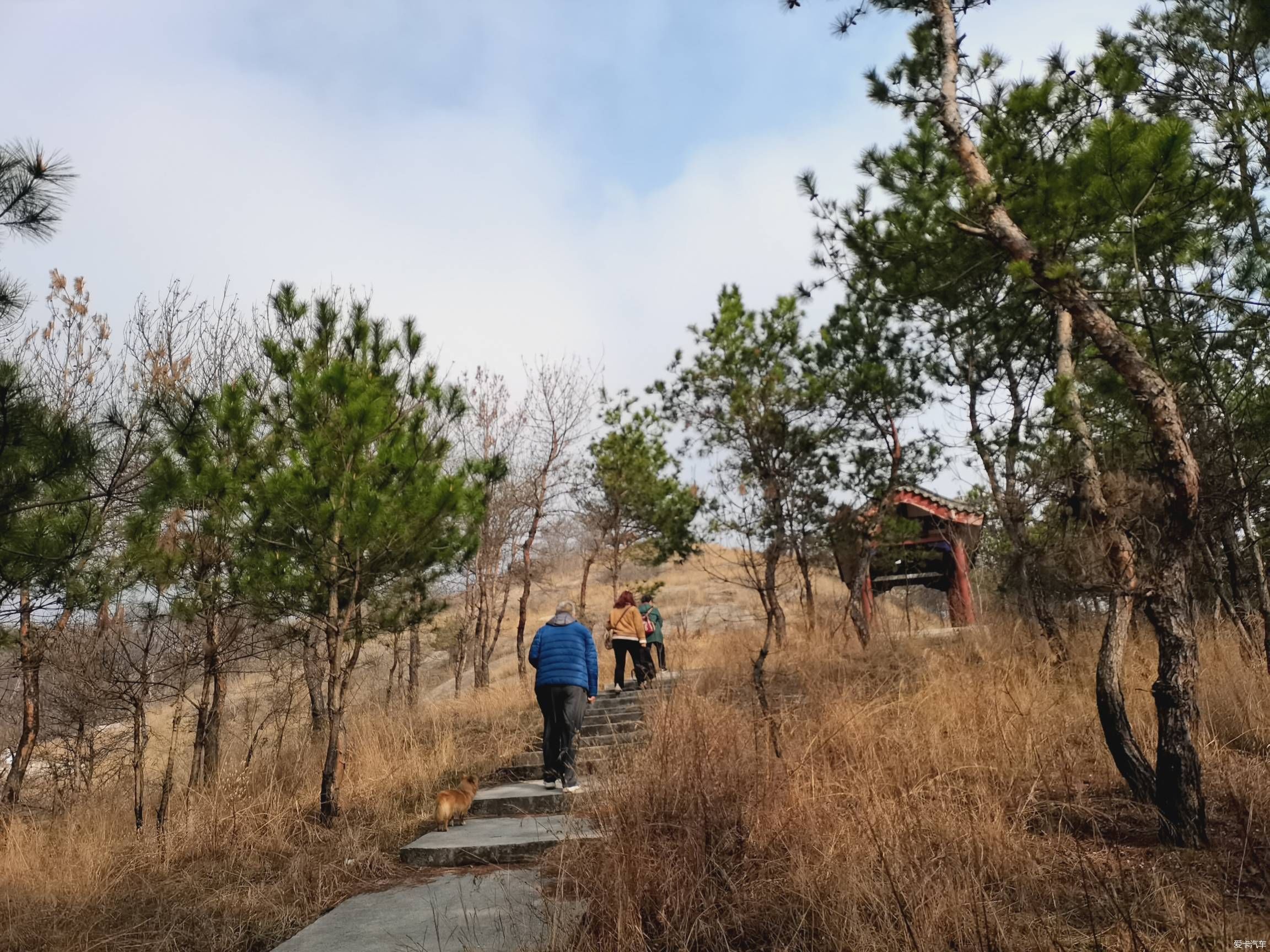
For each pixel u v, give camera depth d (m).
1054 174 5.05
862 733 5.79
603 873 3.82
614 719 9.28
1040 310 8.14
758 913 3.60
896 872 3.57
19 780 8.65
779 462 13.09
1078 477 5.93
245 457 7.03
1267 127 5.77
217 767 8.41
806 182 6.48
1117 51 5.73
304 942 3.90
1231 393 6.80
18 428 4.88
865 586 15.09
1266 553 7.96
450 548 8.05
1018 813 4.36
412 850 5.37
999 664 8.22
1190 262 6.04
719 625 20.89
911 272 6.36
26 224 5.01
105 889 5.13
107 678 7.17
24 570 5.74
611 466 17.20
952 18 6.04
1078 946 3.05
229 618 7.86
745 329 13.72
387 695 13.16
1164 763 4.23
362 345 7.96
